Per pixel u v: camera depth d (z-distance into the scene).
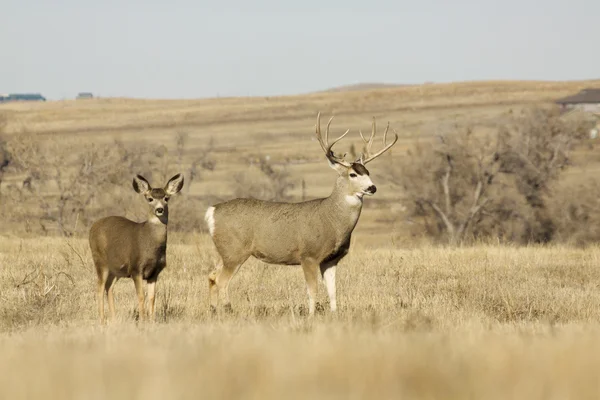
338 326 27.67
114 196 191.62
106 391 14.16
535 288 56.66
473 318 38.62
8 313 44.16
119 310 48.19
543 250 84.81
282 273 65.38
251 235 48.50
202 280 61.59
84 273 65.25
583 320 42.88
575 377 15.44
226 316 44.12
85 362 17.55
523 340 21.62
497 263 72.19
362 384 14.48
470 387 14.56
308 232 47.41
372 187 46.78
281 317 40.56
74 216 189.38
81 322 42.44
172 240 100.31
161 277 64.06
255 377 15.06
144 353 18.97
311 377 14.96
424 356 17.12
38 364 17.45
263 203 48.97
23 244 87.88
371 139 51.25
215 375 15.30
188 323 37.66
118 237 43.53
